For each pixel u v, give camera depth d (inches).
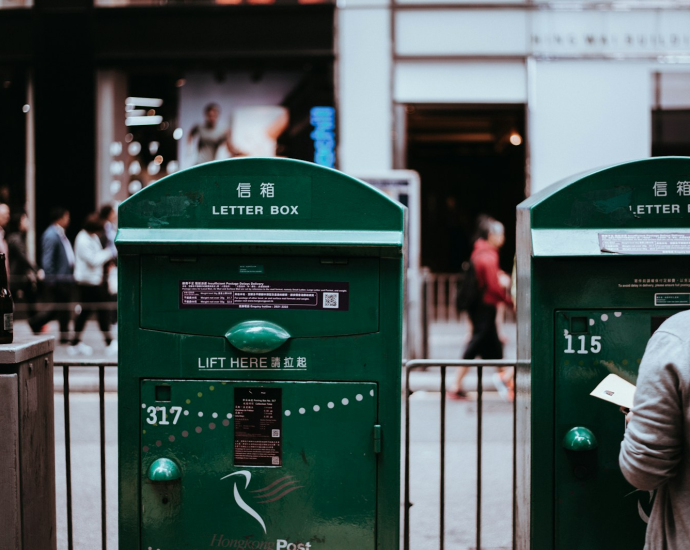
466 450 244.2
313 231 108.1
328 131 434.6
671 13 423.8
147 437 112.0
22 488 111.4
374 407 109.9
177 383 111.3
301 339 109.8
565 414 113.3
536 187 433.4
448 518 188.9
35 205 440.8
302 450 111.0
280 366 110.2
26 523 112.9
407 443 144.7
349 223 108.1
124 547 113.3
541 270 111.7
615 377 109.4
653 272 111.2
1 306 113.0
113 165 443.2
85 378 344.2
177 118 440.8
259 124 438.9
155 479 110.3
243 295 109.9
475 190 534.9
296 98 436.1
